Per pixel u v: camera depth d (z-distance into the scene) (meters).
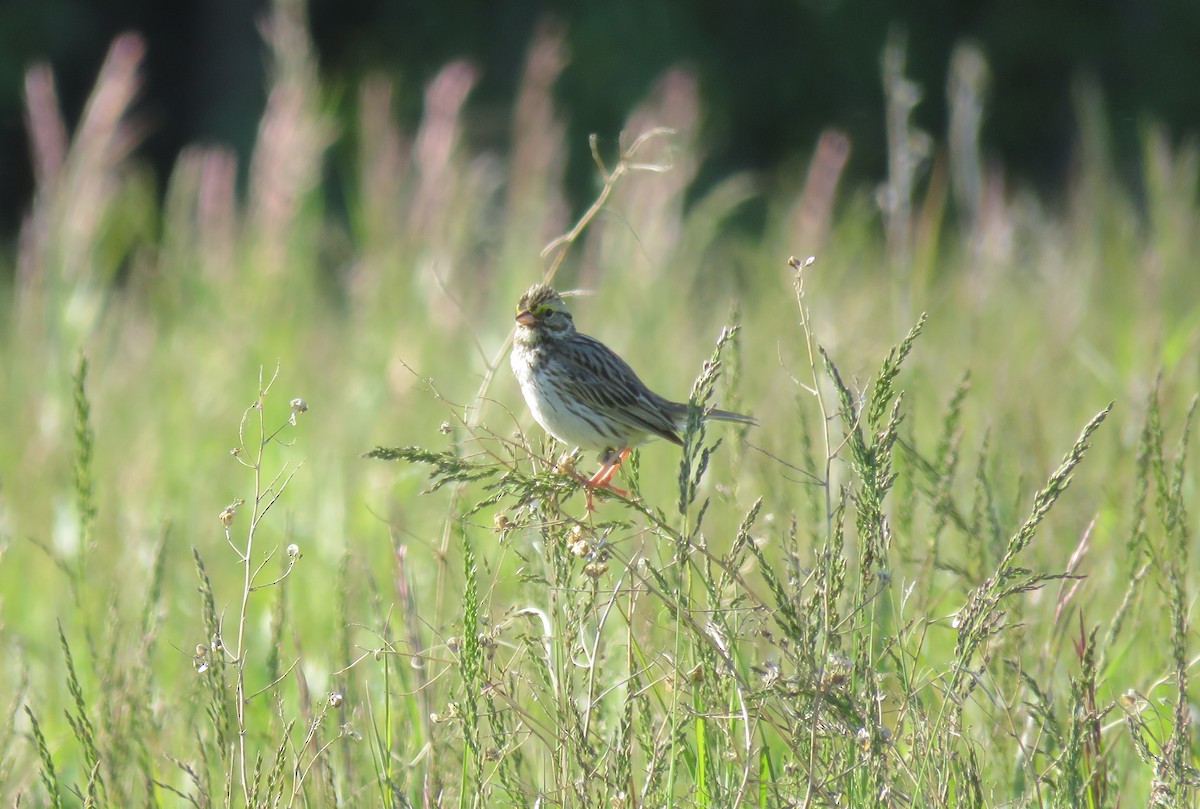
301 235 16.39
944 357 13.83
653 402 9.61
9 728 7.16
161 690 8.22
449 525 7.50
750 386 11.50
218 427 13.19
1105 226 16.73
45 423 12.94
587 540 6.02
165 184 40.34
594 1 38.94
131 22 39.38
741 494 9.33
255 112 39.03
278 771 5.97
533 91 17.34
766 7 40.12
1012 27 40.00
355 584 9.05
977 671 6.27
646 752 6.14
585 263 16.53
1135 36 40.22
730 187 18.47
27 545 10.73
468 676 5.92
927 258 13.16
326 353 15.28
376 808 6.66
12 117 36.88
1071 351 13.48
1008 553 5.88
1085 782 6.06
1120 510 8.81
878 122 39.97
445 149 16.00
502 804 6.80
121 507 11.26
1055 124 40.19
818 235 17.55
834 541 6.12
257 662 9.01
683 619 5.91
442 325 14.77
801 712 5.90
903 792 6.05
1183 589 6.96
